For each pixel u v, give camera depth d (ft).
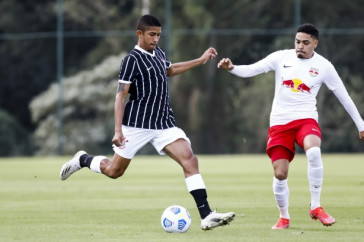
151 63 89.35
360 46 326.65
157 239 82.33
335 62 326.85
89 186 163.02
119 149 90.99
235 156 323.16
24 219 103.04
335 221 91.81
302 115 92.22
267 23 353.72
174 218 87.81
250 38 333.01
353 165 236.02
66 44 366.02
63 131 347.15
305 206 118.42
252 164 249.14
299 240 80.43
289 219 95.04
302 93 92.38
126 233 88.22
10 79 376.07
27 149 353.31
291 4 350.64
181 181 176.96
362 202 122.83
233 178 184.44
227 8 357.82
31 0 413.39
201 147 341.82
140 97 89.56
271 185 161.58
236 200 127.95
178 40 335.26
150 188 156.25
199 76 342.44
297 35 92.38
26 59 376.07
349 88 327.67
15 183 174.09
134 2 400.47
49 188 158.61
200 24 355.56
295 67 92.73
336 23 347.77
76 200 130.72
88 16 401.49
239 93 341.21
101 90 352.08
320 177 90.84
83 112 351.87
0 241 81.97
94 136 346.74
